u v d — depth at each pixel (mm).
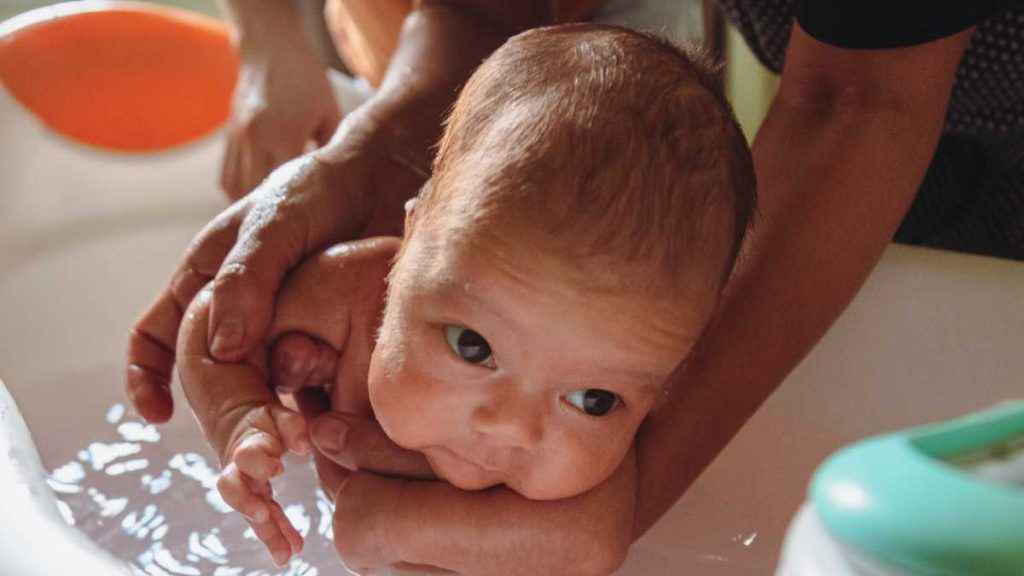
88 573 859
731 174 862
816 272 947
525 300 812
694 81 893
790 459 1281
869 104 952
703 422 958
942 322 1263
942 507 472
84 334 1582
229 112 1773
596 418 854
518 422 837
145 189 1732
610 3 1933
